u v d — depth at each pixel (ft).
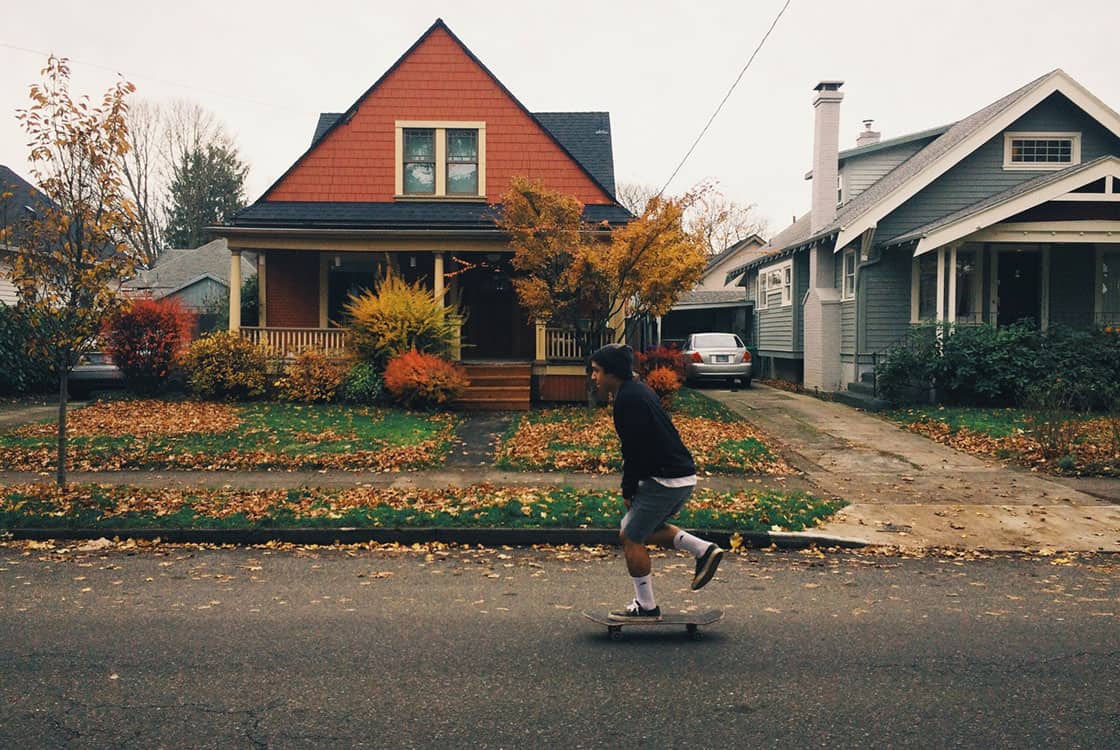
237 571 25.21
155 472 39.14
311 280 69.72
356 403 57.72
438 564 26.27
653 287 52.16
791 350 85.05
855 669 16.85
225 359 58.54
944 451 45.68
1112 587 23.63
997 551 27.99
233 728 14.05
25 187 91.40
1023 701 15.23
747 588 23.47
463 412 56.70
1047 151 66.85
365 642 18.49
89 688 15.74
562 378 62.85
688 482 18.79
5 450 42.68
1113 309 65.51
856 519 31.60
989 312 65.87
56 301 33.14
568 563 26.53
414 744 13.47
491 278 72.23
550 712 14.71
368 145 68.80
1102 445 43.98
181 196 191.93
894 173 79.15
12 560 26.35
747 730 14.01
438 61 69.05
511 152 69.05
